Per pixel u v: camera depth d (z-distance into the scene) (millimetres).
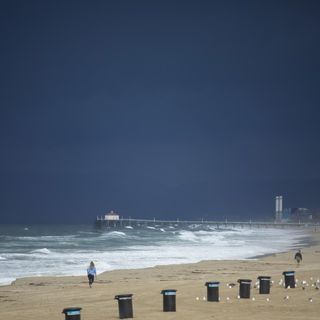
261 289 111438
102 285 145750
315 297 106000
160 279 160375
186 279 157625
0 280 166500
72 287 143500
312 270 162750
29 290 138750
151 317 88438
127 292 125250
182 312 92250
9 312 100938
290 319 84438
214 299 102812
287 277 120938
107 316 92750
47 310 102562
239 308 94812
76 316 79312
